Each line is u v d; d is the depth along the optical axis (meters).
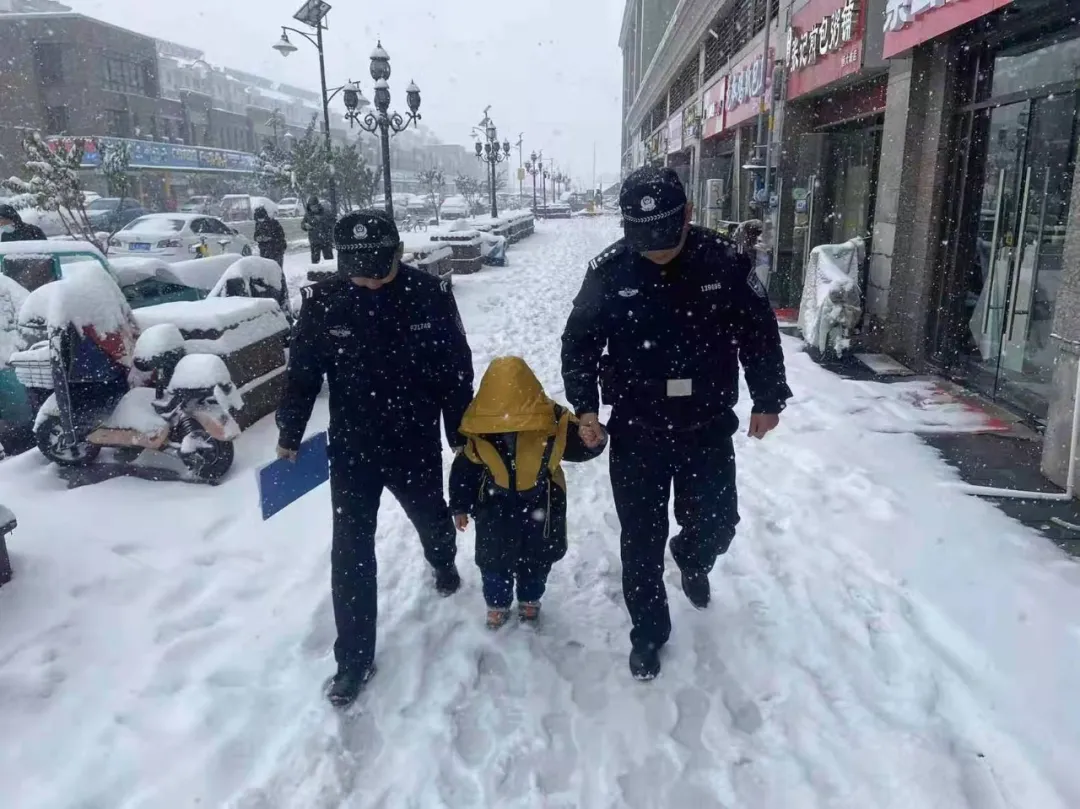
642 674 3.10
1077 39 5.86
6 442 6.45
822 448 5.58
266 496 3.23
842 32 9.49
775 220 12.28
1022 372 6.47
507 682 3.13
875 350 8.84
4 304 6.42
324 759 2.68
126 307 5.40
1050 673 2.99
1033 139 6.42
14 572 3.80
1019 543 4.05
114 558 4.01
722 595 3.73
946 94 7.52
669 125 32.81
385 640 3.40
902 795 2.49
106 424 5.11
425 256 12.86
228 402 5.10
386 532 4.48
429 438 3.22
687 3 22.45
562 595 3.79
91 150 34.56
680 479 3.18
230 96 77.44
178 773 2.65
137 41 50.44
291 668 3.21
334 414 3.09
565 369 3.05
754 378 3.01
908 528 4.27
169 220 19.39
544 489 3.32
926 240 7.80
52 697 3.01
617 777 2.62
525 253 24.00
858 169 11.58
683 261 2.86
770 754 2.71
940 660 3.13
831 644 3.30
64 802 2.52
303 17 17.34
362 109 19.33
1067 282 4.78
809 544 4.19
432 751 2.73
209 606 3.66
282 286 7.92
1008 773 2.56
